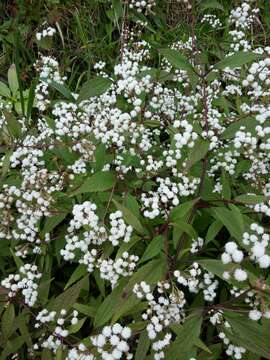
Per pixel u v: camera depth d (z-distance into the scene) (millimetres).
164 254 304
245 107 396
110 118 381
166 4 721
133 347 332
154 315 294
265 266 242
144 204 345
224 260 246
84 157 359
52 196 369
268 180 412
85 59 669
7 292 348
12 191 374
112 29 671
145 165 387
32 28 703
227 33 660
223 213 297
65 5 714
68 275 427
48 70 505
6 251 414
